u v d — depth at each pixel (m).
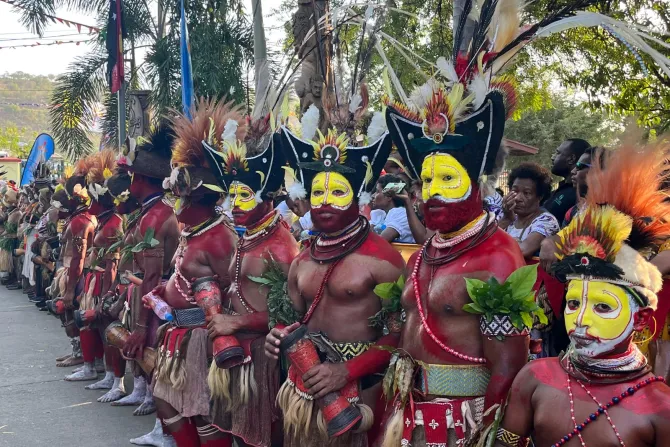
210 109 4.76
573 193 4.76
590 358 2.32
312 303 3.52
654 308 2.36
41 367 7.81
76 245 7.37
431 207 2.96
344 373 3.32
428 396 2.97
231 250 4.50
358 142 3.62
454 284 2.90
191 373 4.36
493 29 3.11
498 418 2.56
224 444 4.37
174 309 4.56
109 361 6.88
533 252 3.99
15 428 5.80
